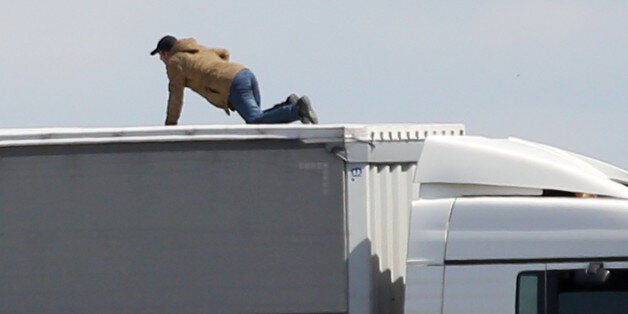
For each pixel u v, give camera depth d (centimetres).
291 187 4094
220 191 4106
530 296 3959
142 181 4122
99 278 4122
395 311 4300
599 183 4050
